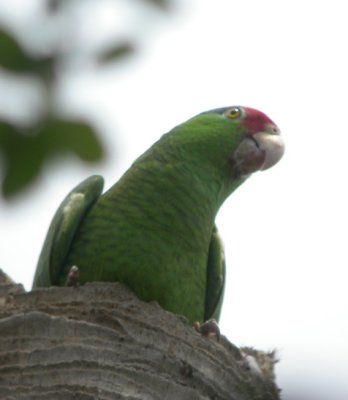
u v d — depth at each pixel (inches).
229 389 502.3
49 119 326.3
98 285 495.5
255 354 541.6
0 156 328.5
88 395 450.0
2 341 454.3
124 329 477.7
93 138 330.0
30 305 482.6
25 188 330.6
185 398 477.1
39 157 329.1
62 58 316.5
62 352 456.4
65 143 329.1
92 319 480.4
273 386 521.0
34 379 447.8
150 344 480.1
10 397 441.1
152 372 473.4
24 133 326.6
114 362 466.3
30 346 454.9
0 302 481.7
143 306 494.0
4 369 447.2
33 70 315.9
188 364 486.0
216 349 504.4
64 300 486.6
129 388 462.3
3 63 314.5
